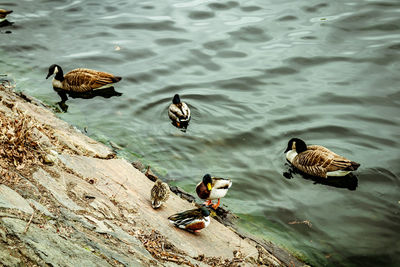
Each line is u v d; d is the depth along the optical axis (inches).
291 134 443.8
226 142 427.5
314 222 334.0
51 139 314.5
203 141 426.3
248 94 513.3
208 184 326.6
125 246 209.0
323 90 519.8
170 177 371.9
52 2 791.1
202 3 778.8
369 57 584.7
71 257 169.0
